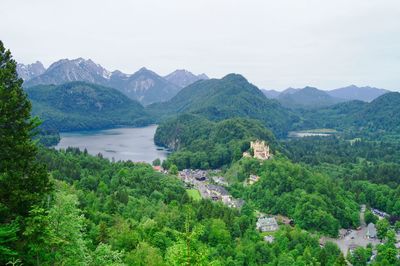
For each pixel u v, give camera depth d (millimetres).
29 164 52594
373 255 146750
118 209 142750
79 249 45656
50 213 44031
